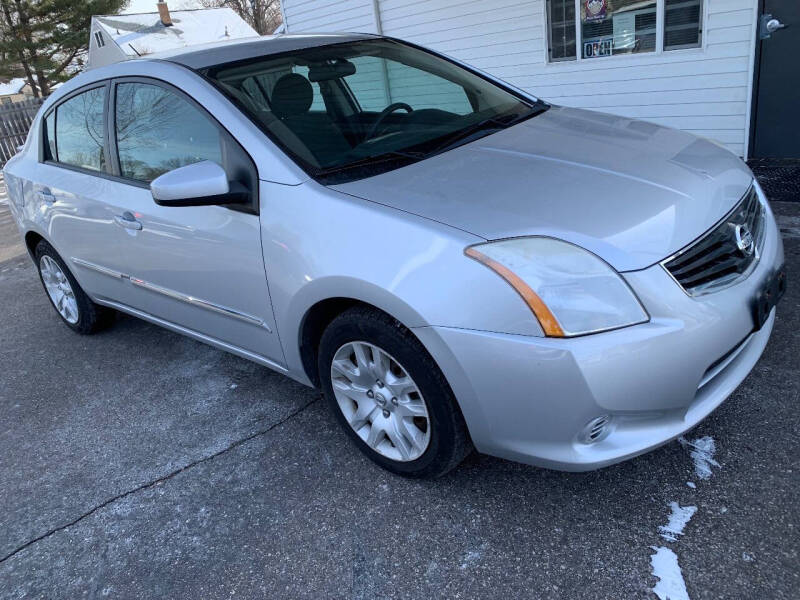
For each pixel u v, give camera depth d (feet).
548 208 6.95
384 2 26.94
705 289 6.66
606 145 8.67
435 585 6.67
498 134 9.28
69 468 9.53
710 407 6.93
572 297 6.21
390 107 9.84
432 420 7.29
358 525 7.60
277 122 8.69
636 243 6.52
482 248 6.47
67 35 93.91
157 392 11.31
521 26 22.99
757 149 19.24
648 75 20.58
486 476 8.02
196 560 7.47
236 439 9.59
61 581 7.48
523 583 6.53
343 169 8.14
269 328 8.77
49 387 12.09
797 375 8.93
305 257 7.64
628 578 6.40
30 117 57.72
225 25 87.45
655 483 7.50
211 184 7.95
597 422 6.39
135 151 10.23
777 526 6.68
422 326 6.69
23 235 13.89
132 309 11.89
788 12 17.42
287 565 7.20
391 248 6.93
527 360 6.26
